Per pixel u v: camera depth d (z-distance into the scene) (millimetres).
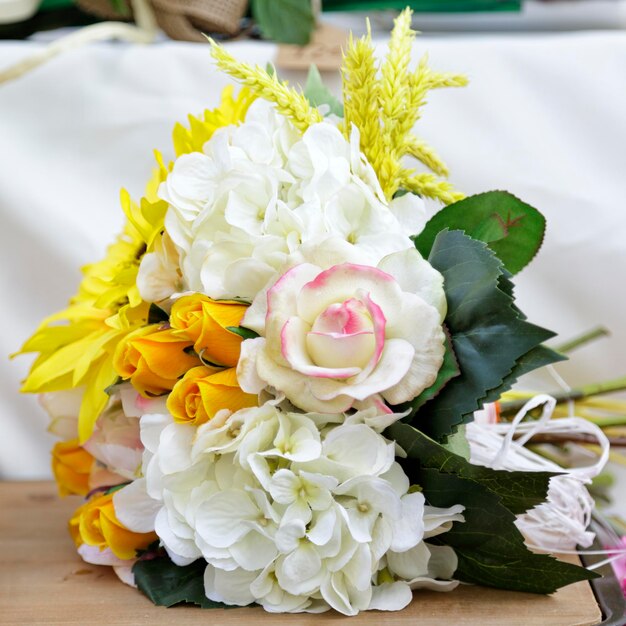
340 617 899
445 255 910
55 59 1144
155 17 1165
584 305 1169
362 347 872
